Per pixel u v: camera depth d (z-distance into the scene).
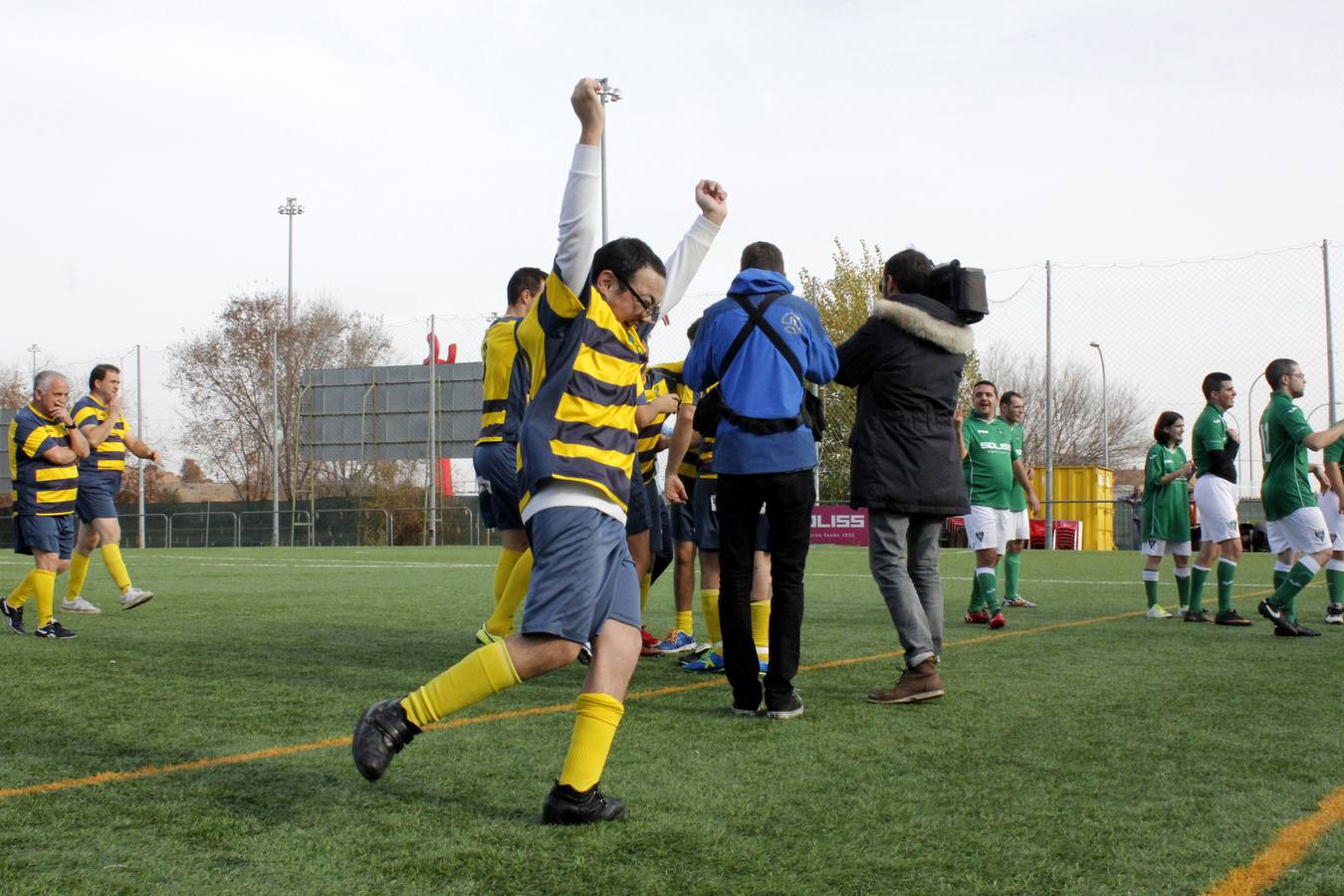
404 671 5.37
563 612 2.80
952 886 2.35
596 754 2.82
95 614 8.28
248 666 5.53
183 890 2.31
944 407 4.68
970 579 12.91
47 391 6.79
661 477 8.69
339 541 30.23
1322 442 7.05
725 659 4.32
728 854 2.56
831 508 25.38
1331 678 5.21
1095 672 5.41
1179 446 8.66
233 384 40.62
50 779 3.23
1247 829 2.75
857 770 3.38
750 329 4.30
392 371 30.05
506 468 5.59
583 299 2.91
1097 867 2.47
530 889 2.33
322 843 2.63
